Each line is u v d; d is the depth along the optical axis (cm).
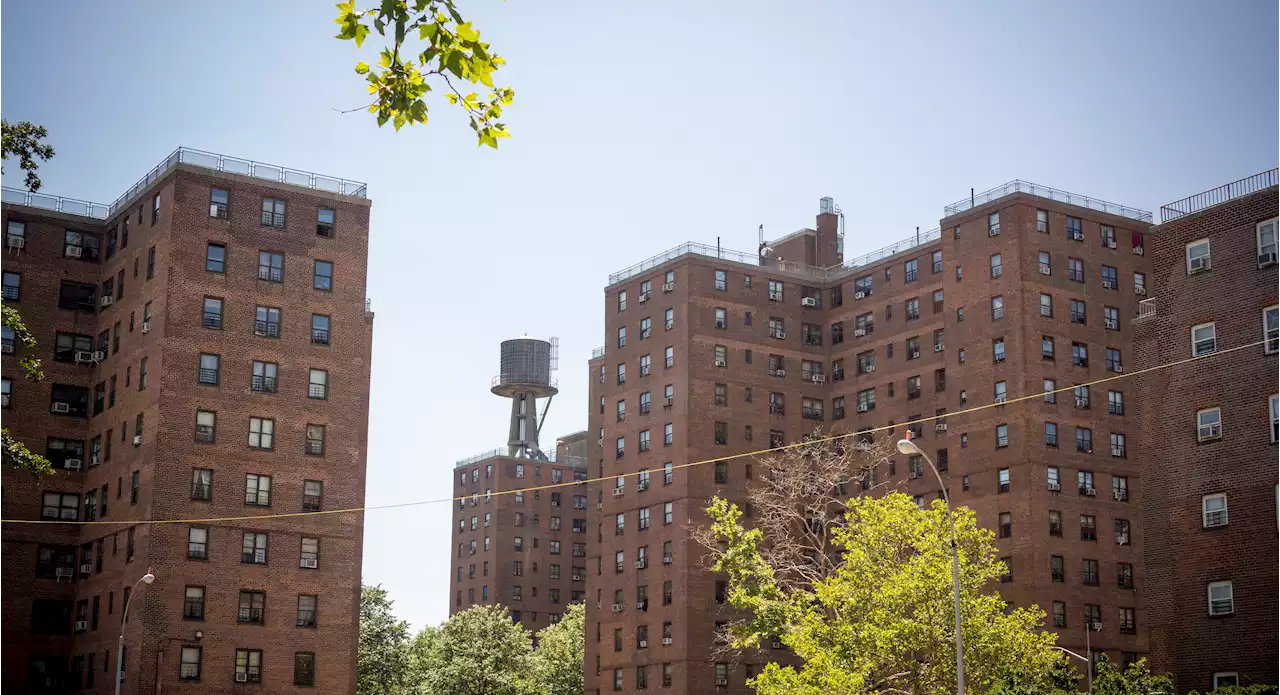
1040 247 11244
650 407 12681
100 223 10206
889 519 6506
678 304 12588
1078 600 10631
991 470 11012
